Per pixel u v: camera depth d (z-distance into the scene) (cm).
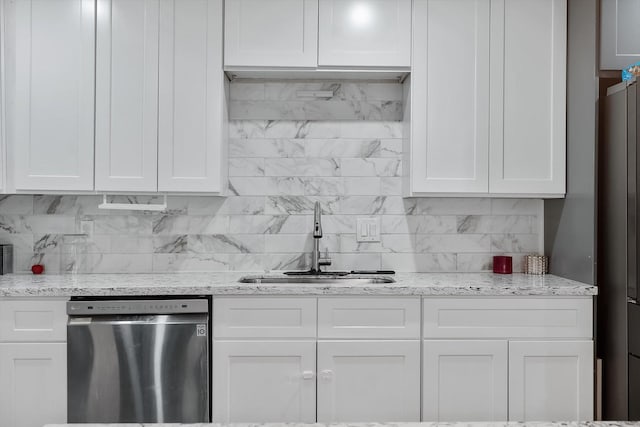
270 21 255
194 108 254
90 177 252
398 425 82
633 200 210
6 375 224
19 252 278
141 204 280
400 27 256
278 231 284
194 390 222
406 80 271
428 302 229
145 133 253
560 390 230
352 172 285
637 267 208
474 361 230
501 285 233
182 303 224
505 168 256
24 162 250
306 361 227
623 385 218
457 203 285
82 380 222
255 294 228
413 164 255
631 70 219
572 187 251
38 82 250
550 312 231
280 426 83
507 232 286
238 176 284
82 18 251
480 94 255
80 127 251
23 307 225
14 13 249
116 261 281
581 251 243
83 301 223
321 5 256
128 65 252
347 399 228
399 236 285
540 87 256
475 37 255
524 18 256
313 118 284
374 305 229
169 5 253
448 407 229
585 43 239
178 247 282
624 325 217
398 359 229
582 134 242
